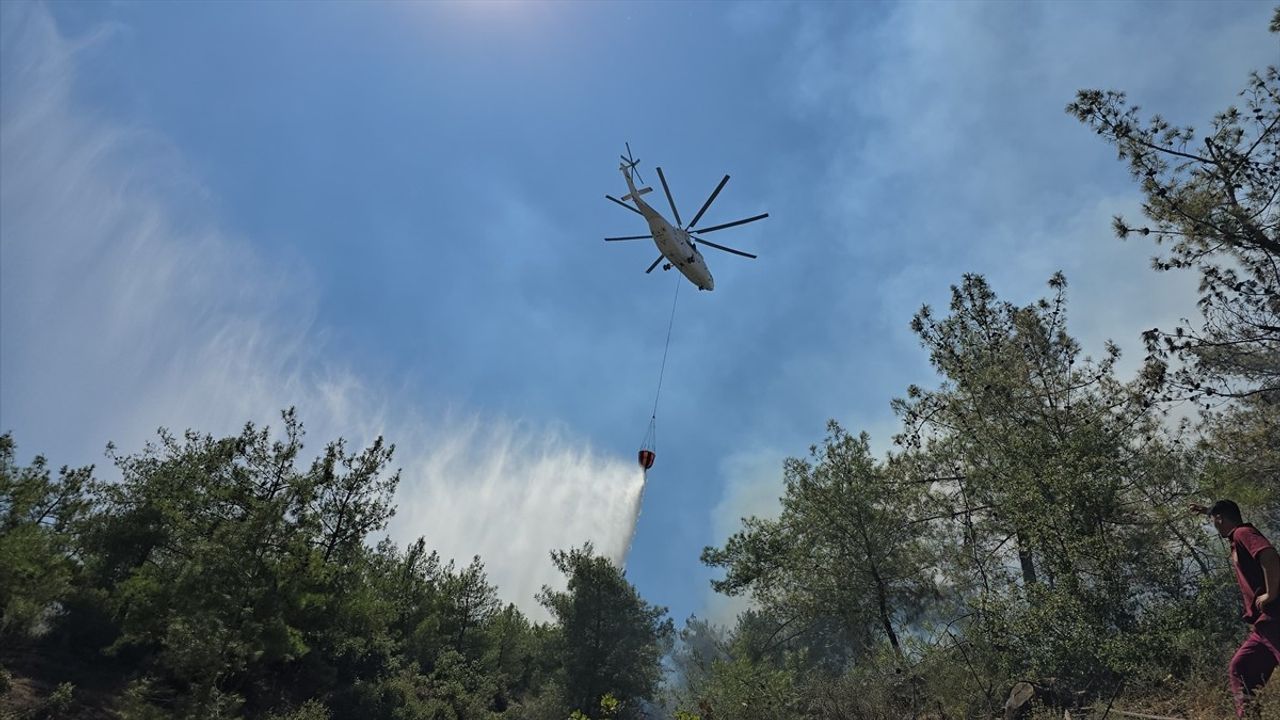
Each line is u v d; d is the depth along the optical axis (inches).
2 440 633.6
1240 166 443.2
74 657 614.2
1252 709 199.9
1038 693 376.5
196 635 466.6
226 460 655.8
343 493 821.9
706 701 599.2
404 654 1119.6
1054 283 632.4
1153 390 524.1
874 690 470.3
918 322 784.9
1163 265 494.0
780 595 781.3
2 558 577.0
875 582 650.8
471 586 1405.0
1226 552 400.8
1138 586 402.0
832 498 671.8
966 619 467.8
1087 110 478.3
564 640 1336.1
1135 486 488.1
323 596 647.1
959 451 639.8
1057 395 534.9
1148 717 296.4
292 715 690.8
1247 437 530.6
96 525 736.3
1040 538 439.8
